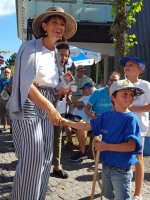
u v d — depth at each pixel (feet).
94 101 10.42
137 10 14.38
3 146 13.66
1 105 17.04
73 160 11.44
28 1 25.09
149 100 8.00
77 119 11.99
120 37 14.20
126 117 5.59
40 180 5.70
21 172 5.56
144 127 8.12
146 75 22.09
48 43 5.89
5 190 8.54
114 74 9.95
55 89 6.07
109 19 25.48
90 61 19.69
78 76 15.35
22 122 5.59
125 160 5.60
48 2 25.29
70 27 6.21
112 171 5.66
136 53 22.70
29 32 23.04
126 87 5.58
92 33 24.98
